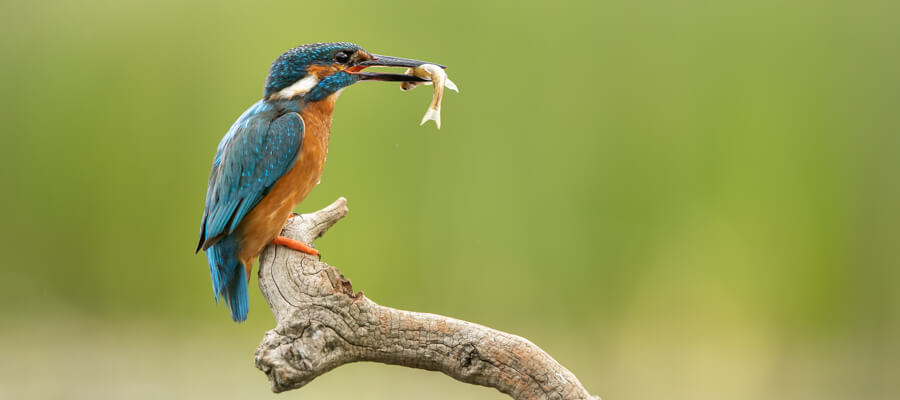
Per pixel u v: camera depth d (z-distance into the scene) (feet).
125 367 44.83
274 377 15.16
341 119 50.01
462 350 16.03
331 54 22.59
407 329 16.01
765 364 48.78
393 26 50.90
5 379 42.60
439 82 21.36
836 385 46.85
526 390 15.98
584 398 16.01
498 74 50.65
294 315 15.64
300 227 21.74
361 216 49.73
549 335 49.60
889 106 50.42
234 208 20.71
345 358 15.83
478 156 50.34
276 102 22.45
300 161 21.47
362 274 49.49
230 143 21.65
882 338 50.06
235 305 21.33
